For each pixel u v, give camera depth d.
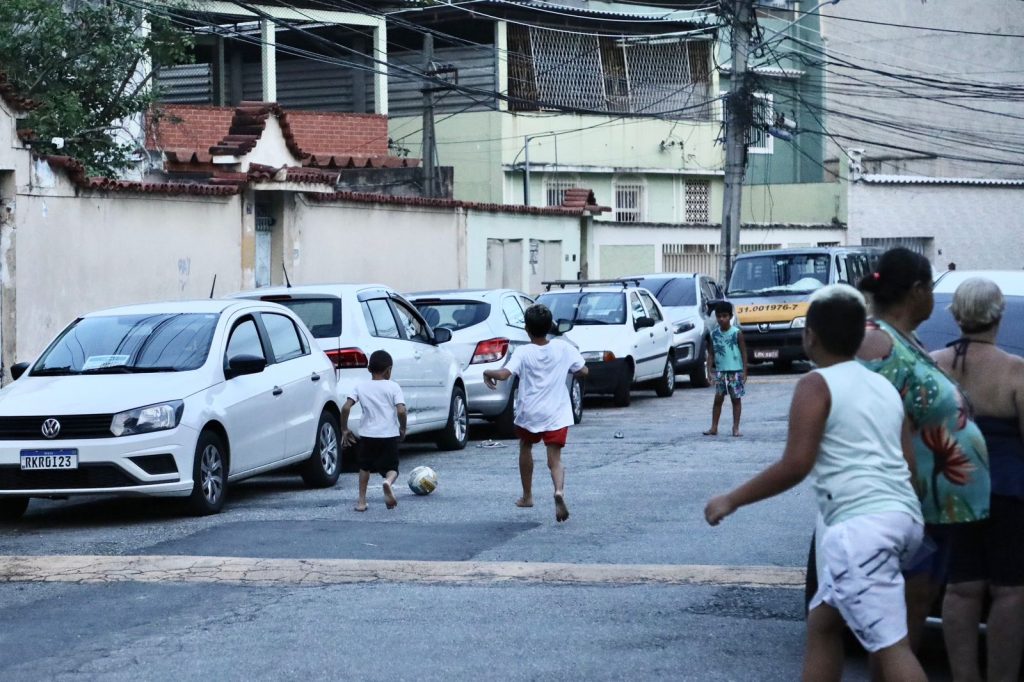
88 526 12.27
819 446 5.68
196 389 12.53
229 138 27.53
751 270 31.77
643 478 14.75
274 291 16.12
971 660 6.72
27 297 19.59
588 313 24.44
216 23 37.12
